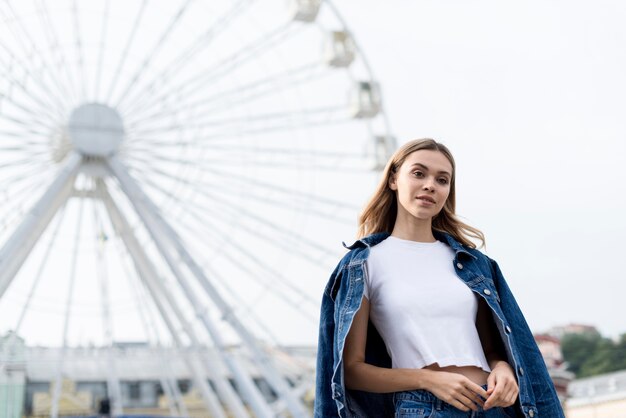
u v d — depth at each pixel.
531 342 4.07
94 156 25.31
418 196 4.19
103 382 53.53
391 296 4.03
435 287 4.04
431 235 4.29
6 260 21.41
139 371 54.72
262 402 23.83
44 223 23.55
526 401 3.85
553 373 53.19
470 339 3.96
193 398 53.91
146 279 25.94
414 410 3.78
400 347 3.98
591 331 103.81
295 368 28.86
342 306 4.02
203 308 24.16
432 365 3.90
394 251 4.16
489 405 3.70
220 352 23.94
